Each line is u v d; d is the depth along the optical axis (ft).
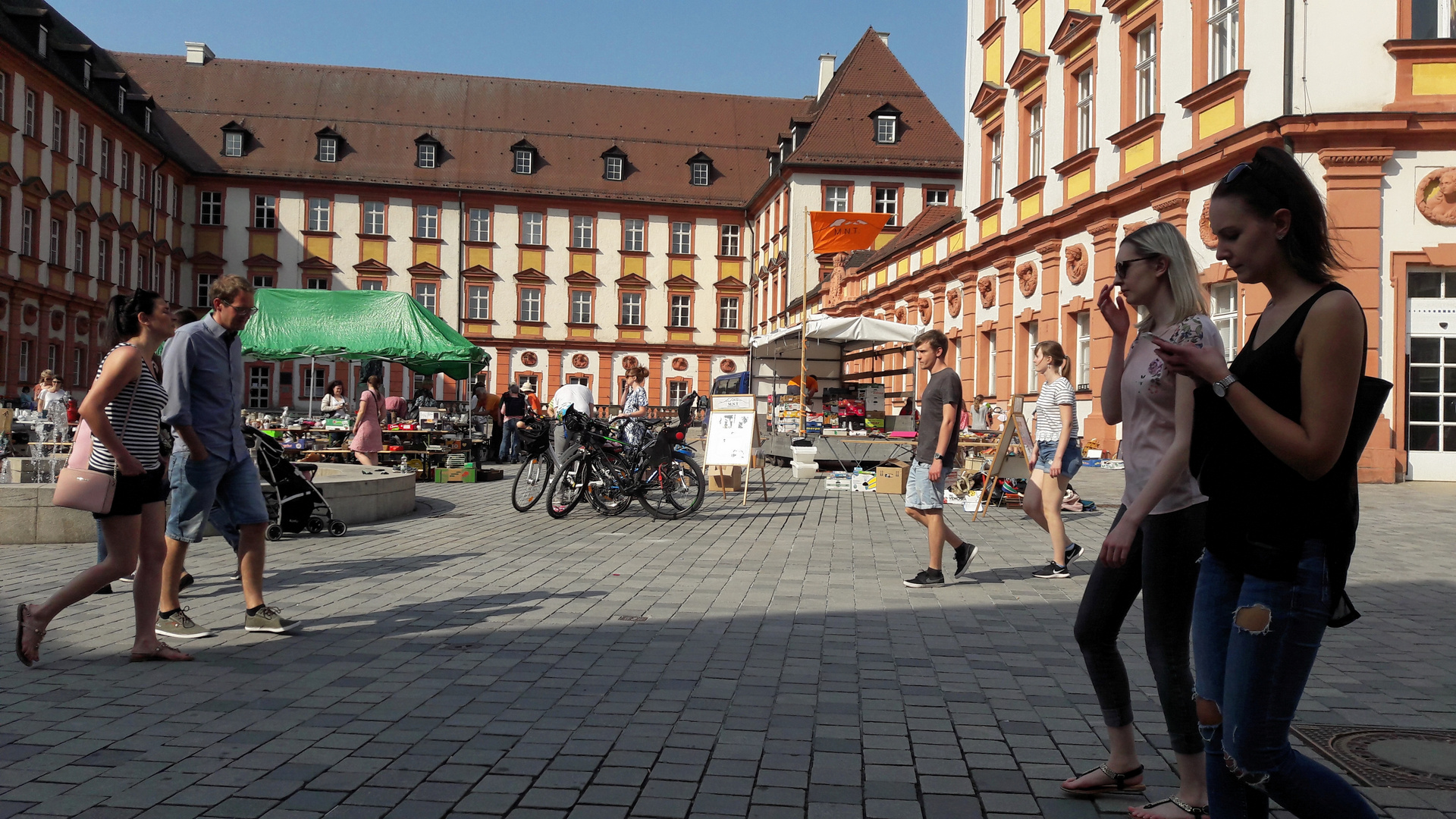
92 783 11.93
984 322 89.86
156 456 17.79
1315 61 53.21
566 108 203.72
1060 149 75.92
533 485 43.83
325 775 12.29
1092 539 36.35
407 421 70.85
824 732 14.20
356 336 68.13
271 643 19.26
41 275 119.34
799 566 29.35
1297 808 8.41
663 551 32.14
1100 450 68.64
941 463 25.86
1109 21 69.36
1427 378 53.78
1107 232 68.39
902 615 22.50
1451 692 16.26
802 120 170.50
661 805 11.48
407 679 16.70
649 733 14.01
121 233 144.46
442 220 187.42
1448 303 53.57
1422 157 52.75
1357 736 13.94
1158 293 11.17
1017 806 11.59
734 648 19.20
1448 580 26.96
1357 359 7.73
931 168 164.96
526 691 16.07
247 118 187.11
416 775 12.32
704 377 195.52
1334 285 7.93
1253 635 8.14
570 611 22.44
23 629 16.78
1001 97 85.81
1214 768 8.69
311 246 182.80
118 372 16.76
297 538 34.37
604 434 42.27
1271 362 8.02
